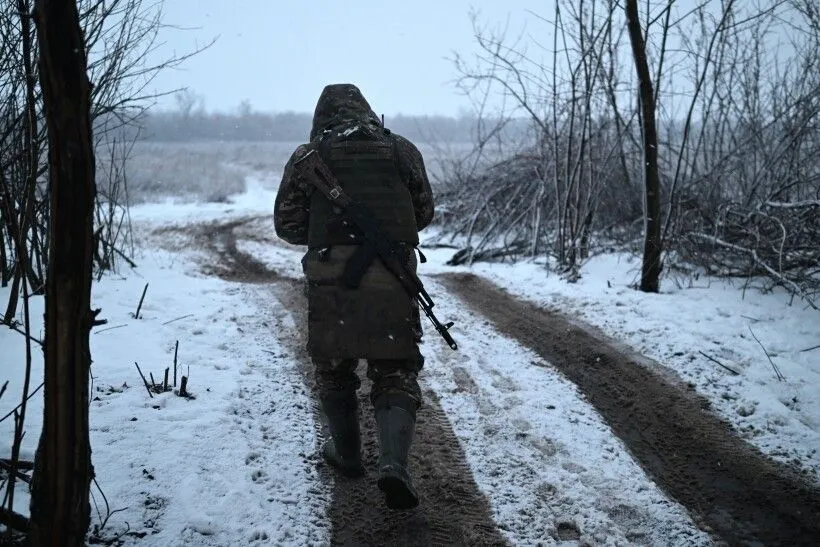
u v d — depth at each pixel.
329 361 2.96
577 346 5.15
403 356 2.85
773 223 6.66
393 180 2.99
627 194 8.30
